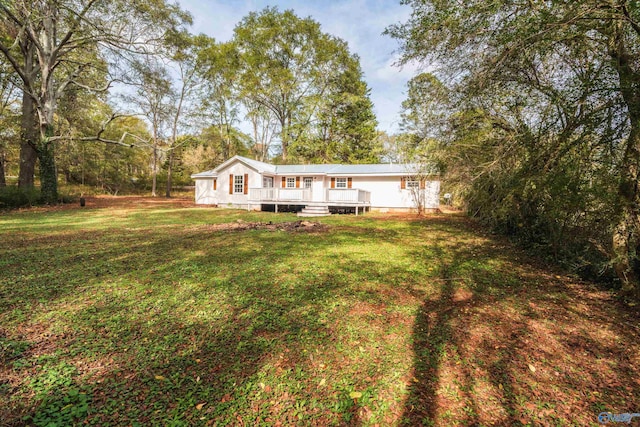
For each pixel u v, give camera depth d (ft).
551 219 21.04
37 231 34.14
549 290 17.22
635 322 13.33
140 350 10.48
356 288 16.93
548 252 23.41
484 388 8.92
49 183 65.16
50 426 6.99
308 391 8.62
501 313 14.14
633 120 13.93
